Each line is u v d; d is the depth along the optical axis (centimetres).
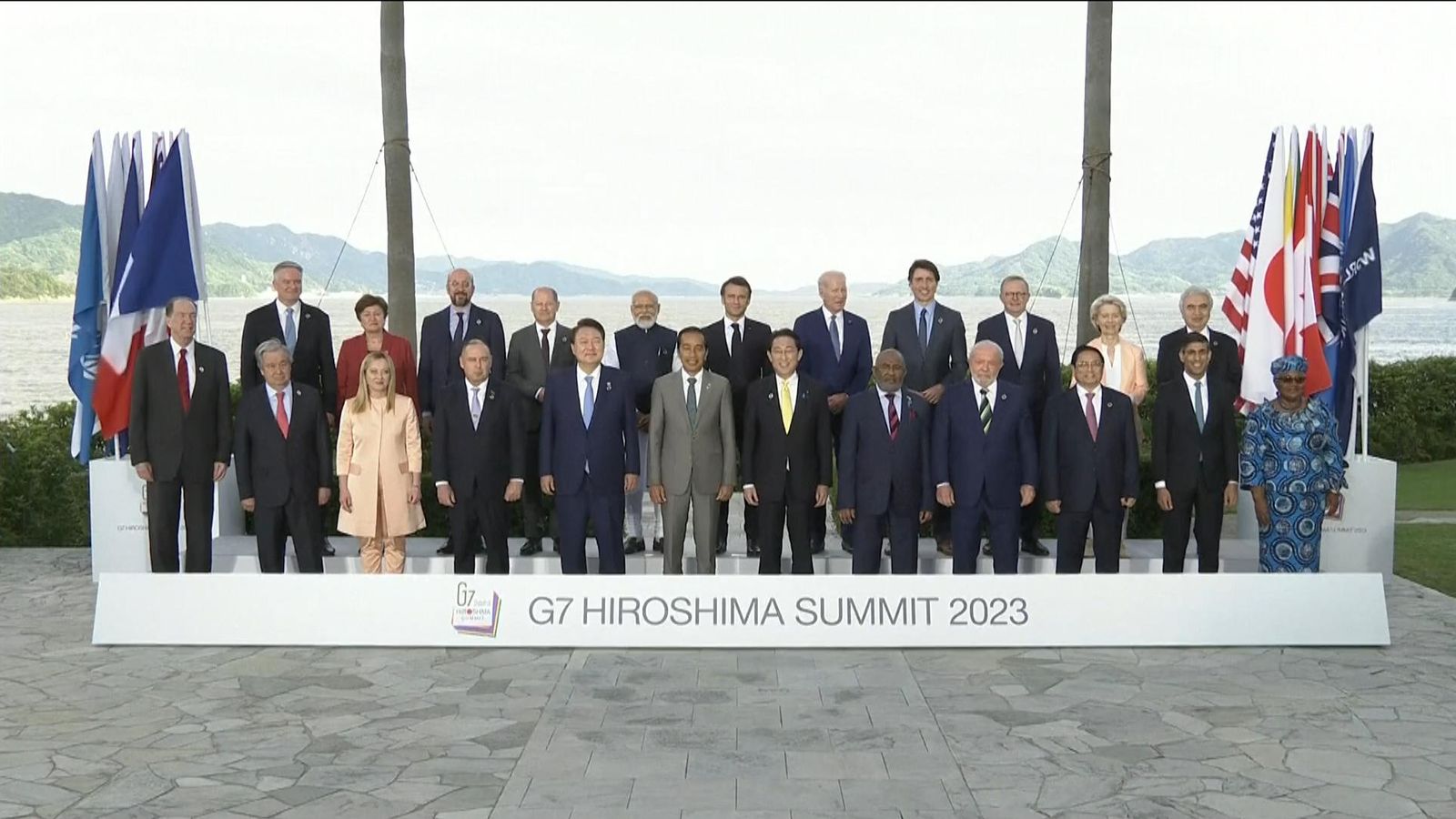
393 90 1264
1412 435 1825
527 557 980
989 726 638
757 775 567
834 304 972
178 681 722
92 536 1025
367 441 883
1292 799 539
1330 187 1051
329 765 582
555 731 631
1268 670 744
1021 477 888
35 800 539
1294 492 884
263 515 889
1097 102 1220
